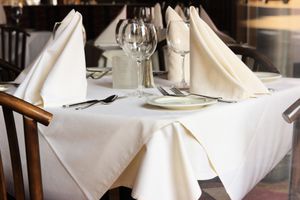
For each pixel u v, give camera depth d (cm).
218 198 237
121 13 362
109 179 134
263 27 562
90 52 390
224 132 142
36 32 495
